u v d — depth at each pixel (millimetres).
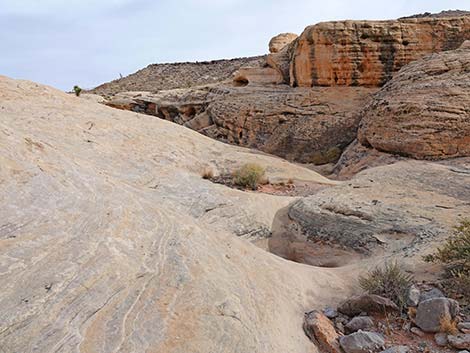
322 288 6496
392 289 5785
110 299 4234
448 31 26109
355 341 4633
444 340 4566
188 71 75438
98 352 3600
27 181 5379
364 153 20156
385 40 26562
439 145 16422
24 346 3393
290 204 12508
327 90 27891
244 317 4680
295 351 4602
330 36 27375
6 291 3773
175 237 5816
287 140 26547
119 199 6254
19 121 14273
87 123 16000
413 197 10648
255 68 39219
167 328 4121
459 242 6469
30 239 4504
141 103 44031
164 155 15508
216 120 32562
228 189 12570
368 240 8914
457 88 17297
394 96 19375
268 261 6645
